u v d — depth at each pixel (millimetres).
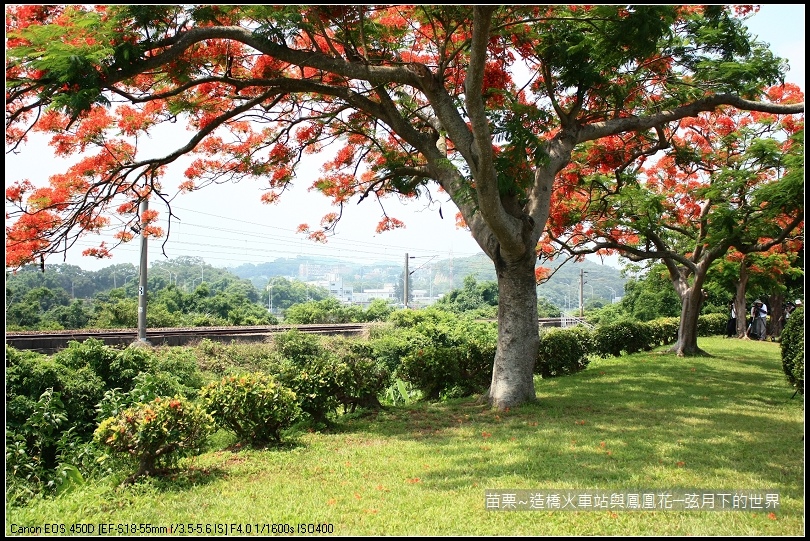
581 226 15320
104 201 9000
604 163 12164
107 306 27844
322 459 6453
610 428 7445
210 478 5797
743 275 21391
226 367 16266
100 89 6531
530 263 9133
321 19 7742
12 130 8062
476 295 35656
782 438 6863
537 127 9195
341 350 18078
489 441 6957
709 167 14531
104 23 6527
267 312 34594
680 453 6234
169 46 7105
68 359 10000
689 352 16438
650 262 22156
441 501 4965
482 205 7746
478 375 10938
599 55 8734
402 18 8703
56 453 7352
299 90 8836
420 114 10445
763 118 13289
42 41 6195
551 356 12961
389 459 6359
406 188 10820
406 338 17641
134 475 5816
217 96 9453
